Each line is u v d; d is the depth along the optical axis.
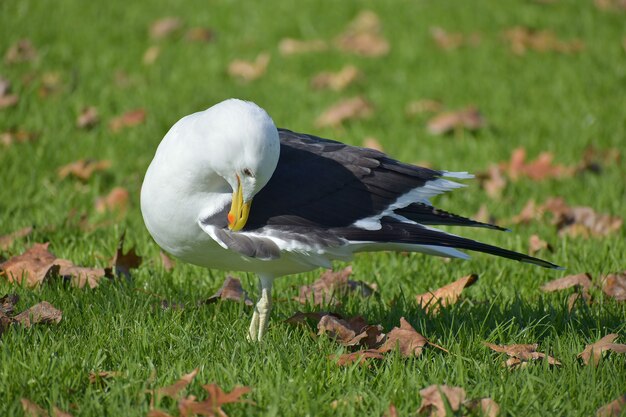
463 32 19.89
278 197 7.95
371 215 8.14
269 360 7.44
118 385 6.94
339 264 10.54
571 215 11.80
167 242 8.14
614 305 9.23
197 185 7.70
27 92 15.72
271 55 18.39
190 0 21.30
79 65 17.23
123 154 13.80
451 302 9.33
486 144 14.57
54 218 11.46
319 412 6.73
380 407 6.82
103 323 8.23
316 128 15.12
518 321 8.79
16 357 7.32
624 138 14.91
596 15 21.22
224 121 7.43
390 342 7.91
